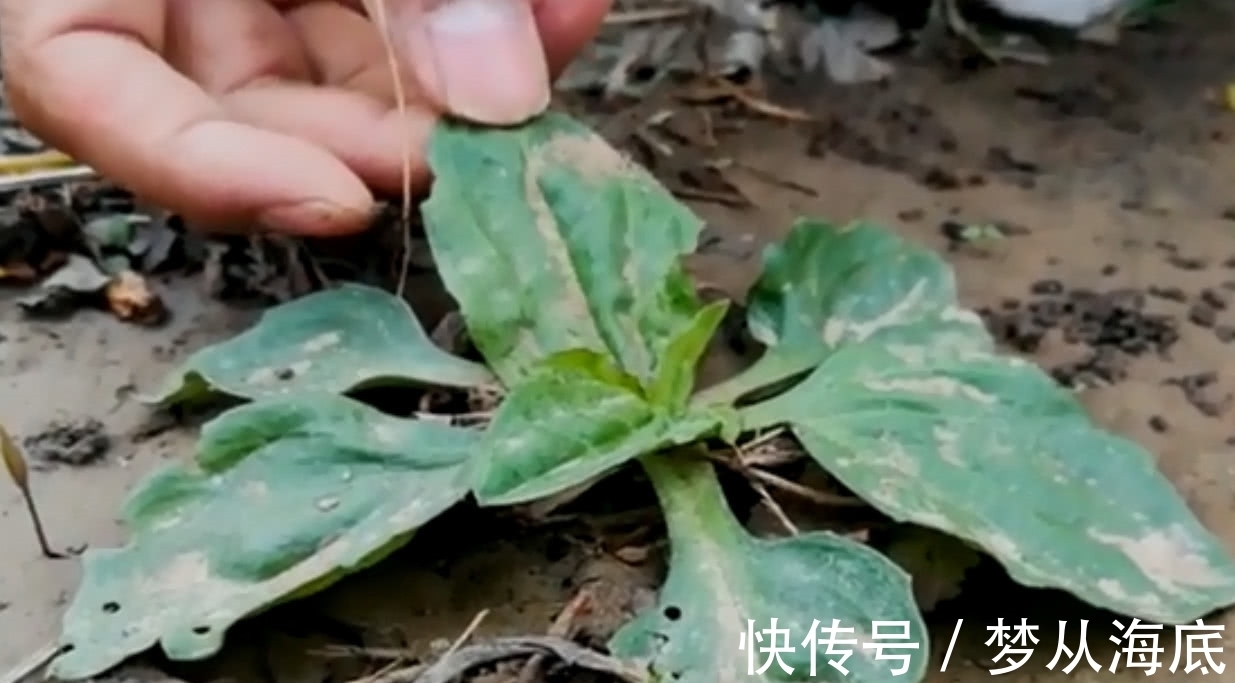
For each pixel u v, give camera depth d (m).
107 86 0.76
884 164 0.96
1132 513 0.67
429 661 0.65
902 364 0.72
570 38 0.80
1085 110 1.01
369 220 0.75
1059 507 0.66
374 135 0.77
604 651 0.65
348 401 0.70
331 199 0.73
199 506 0.67
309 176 0.73
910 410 0.70
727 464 0.70
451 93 0.75
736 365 0.79
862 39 1.08
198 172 0.73
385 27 0.76
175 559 0.66
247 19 0.83
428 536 0.70
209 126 0.74
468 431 0.70
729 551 0.65
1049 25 1.09
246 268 0.86
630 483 0.72
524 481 0.63
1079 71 1.05
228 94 0.81
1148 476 0.68
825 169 0.96
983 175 0.95
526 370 0.72
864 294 0.78
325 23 0.86
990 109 1.01
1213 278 0.86
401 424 0.70
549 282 0.73
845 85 1.04
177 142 0.74
